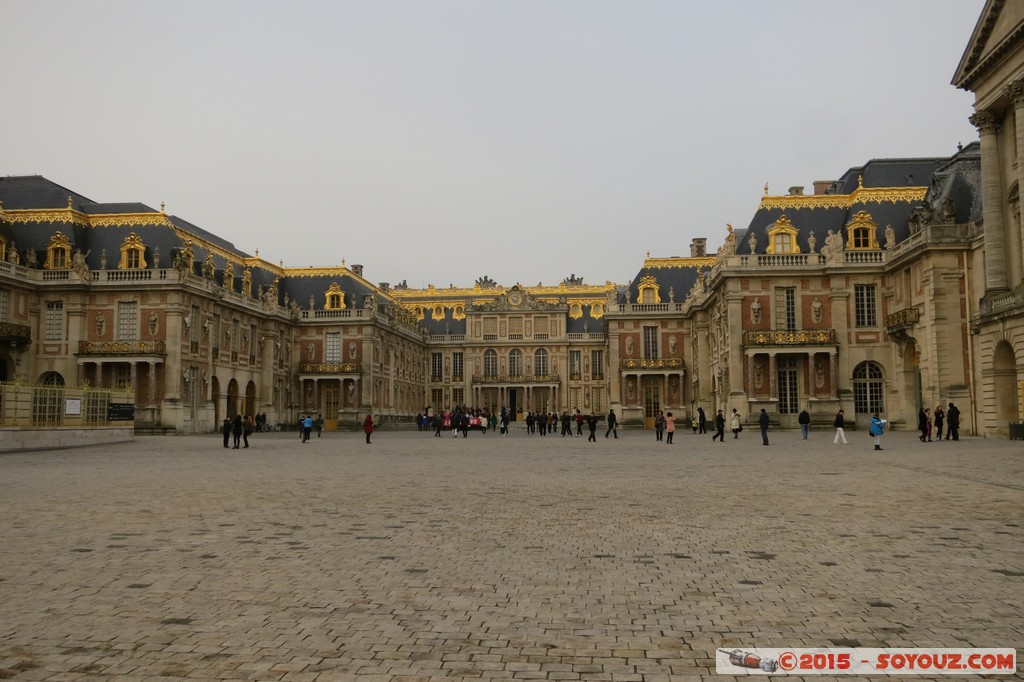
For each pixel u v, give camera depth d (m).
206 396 69.44
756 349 60.31
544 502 17.16
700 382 78.31
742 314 61.81
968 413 50.41
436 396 118.12
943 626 7.93
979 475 21.78
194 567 10.60
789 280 61.56
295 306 88.81
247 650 7.27
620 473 24.38
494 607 8.66
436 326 120.38
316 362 89.19
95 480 22.52
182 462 30.58
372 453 37.12
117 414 50.25
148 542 12.38
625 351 87.56
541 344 115.94
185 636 7.67
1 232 64.06
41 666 6.86
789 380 61.72
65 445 43.91
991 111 46.03
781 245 62.84
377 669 6.77
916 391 57.62
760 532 13.13
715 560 10.98
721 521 14.30
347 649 7.29
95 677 6.60
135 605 8.74
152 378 64.31
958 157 56.22
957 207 54.00
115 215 69.31
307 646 7.38
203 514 15.39
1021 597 8.96
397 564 10.78
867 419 60.28
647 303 87.69
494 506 16.53
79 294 65.31
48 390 43.78
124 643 7.46
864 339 60.34
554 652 7.21
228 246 88.69
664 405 86.69
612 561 10.95
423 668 6.80
